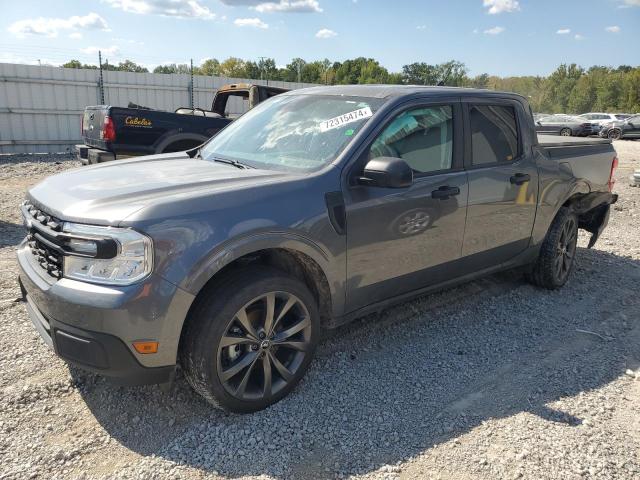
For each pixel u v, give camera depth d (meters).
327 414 3.04
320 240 3.08
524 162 4.46
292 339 3.16
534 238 4.74
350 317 3.48
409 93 3.71
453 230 3.88
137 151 8.24
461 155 3.94
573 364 3.73
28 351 3.59
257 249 2.82
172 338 2.62
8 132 16.08
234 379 2.97
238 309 2.81
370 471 2.60
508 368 3.65
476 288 5.15
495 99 4.32
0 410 2.95
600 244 7.04
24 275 2.93
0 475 2.48
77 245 2.57
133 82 17.95
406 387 3.36
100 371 2.59
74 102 17.03
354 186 3.25
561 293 5.13
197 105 19.50
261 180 3.06
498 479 2.55
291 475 2.56
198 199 2.73
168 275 2.55
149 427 2.88
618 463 2.68
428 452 2.74
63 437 2.77
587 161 5.23
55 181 3.27
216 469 2.58
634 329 4.37
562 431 2.93
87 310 2.50
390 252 3.50
